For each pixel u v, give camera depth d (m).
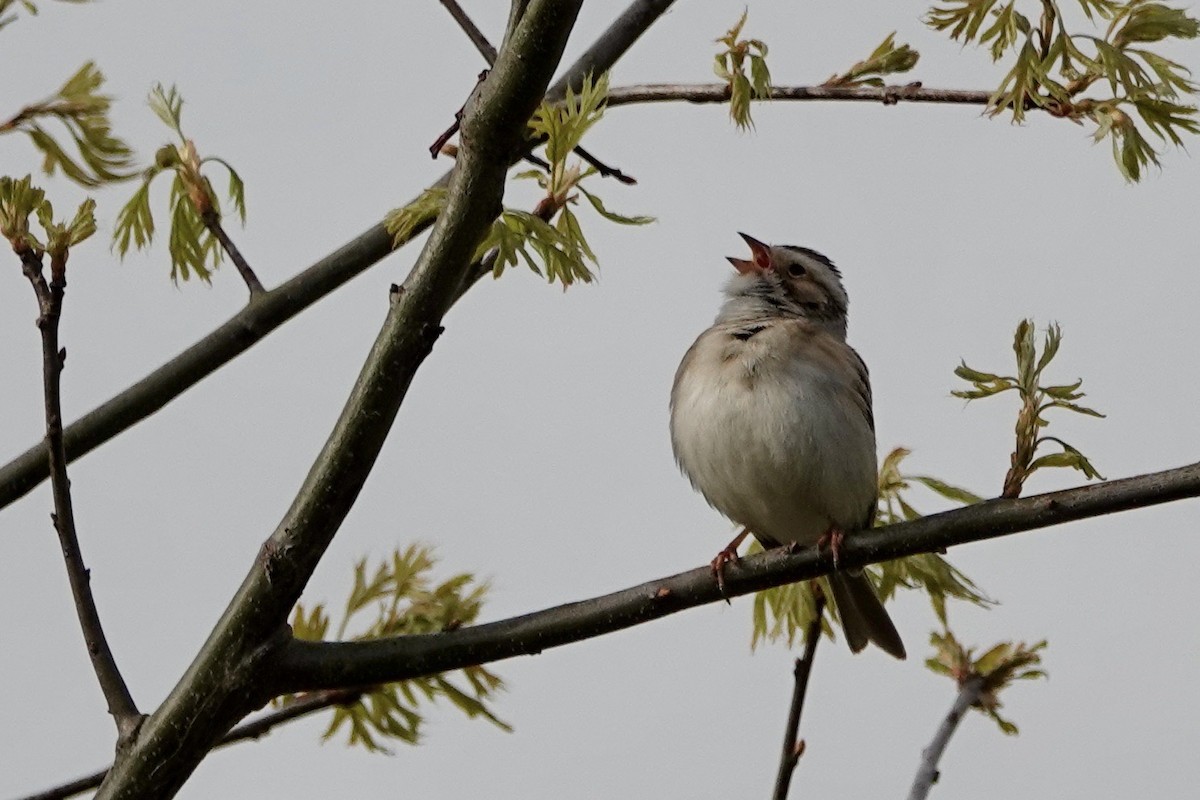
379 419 7.69
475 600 10.02
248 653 7.99
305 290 10.41
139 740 7.98
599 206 8.07
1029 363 8.41
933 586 10.45
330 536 7.89
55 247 7.79
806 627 11.11
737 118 9.53
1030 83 8.90
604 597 8.70
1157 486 8.15
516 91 7.17
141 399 10.22
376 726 9.95
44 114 10.41
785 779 9.59
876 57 9.97
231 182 10.60
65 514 8.14
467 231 7.46
